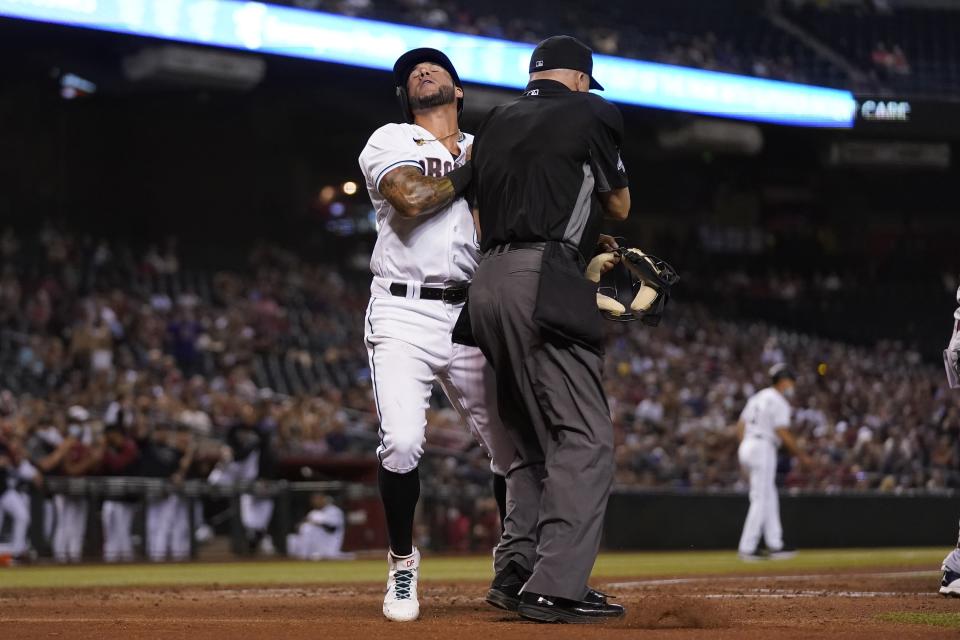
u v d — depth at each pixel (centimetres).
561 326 1400
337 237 11738
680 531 5594
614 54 9231
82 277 8306
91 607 1828
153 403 5628
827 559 4378
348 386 7806
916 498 6088
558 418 1425
